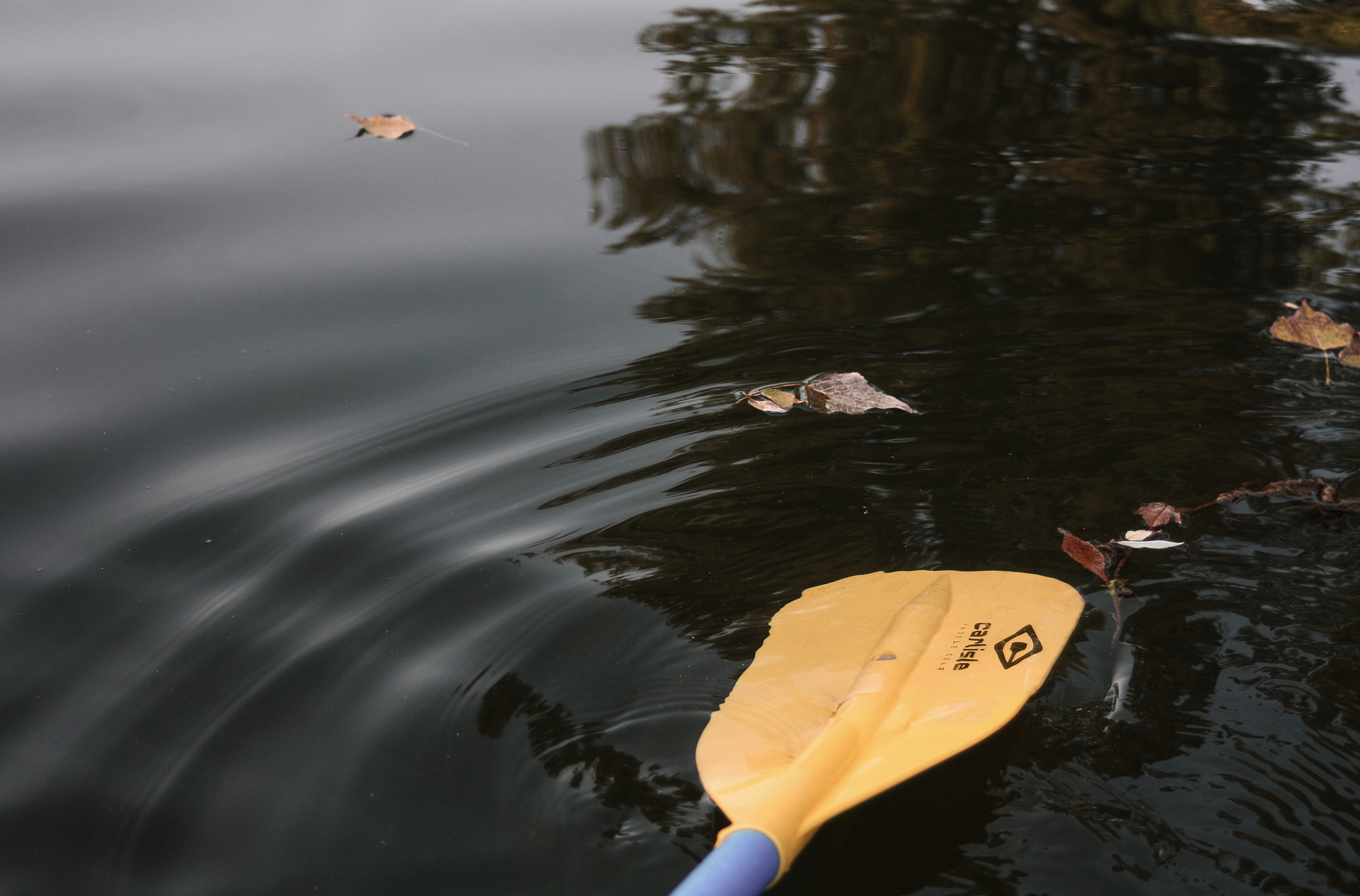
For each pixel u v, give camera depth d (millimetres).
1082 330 2410
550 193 2764
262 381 2400
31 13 3918
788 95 3070
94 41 3574
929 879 1939
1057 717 2020
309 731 2037
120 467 2283
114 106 3041
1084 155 2818
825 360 2387
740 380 2365
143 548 2195
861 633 2082
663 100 3062
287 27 3756
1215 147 2822
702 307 2492
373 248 2631
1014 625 2076
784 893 1938
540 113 3016
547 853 1961
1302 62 3154
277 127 2967
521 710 2047
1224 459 2229
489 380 2389
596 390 2365
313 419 2344
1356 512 2160
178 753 2025
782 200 2730
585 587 2141
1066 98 3025
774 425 2301
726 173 2814
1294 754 1989
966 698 2023
